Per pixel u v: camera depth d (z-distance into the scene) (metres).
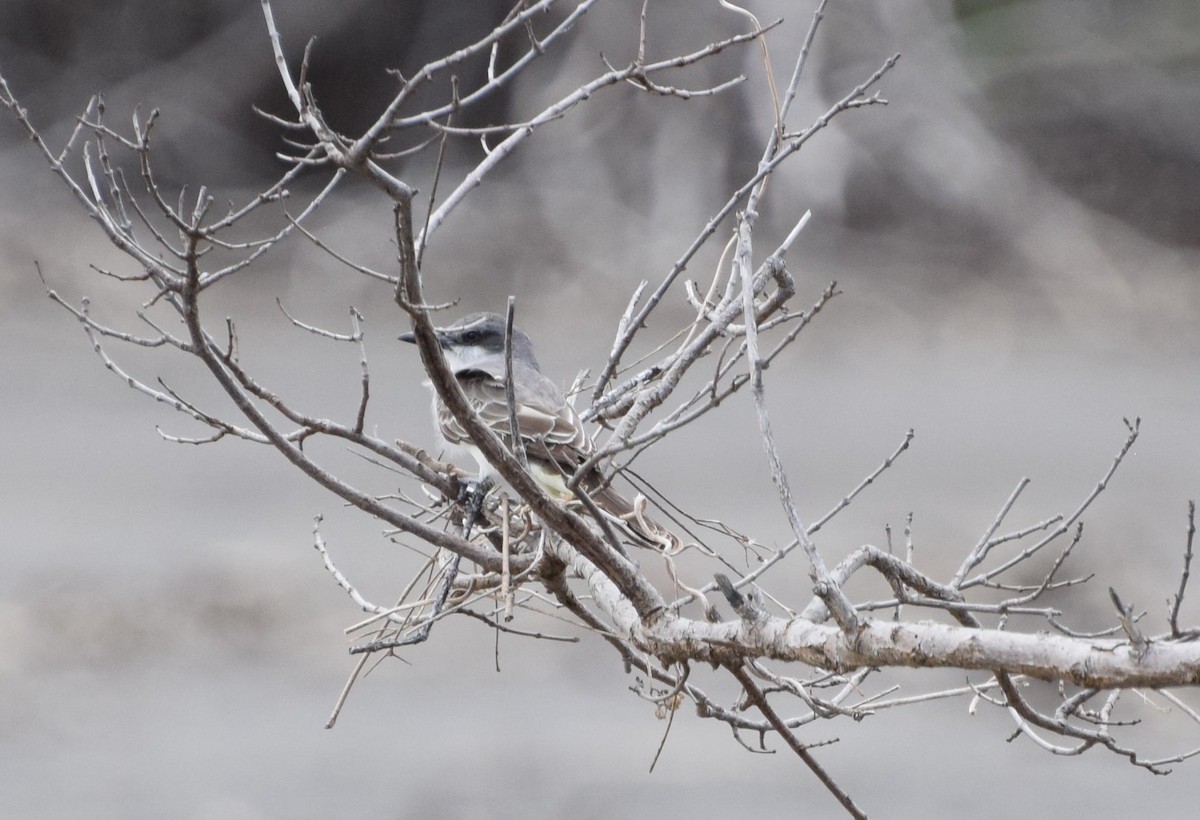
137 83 30.94
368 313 26.28
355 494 5.21
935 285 27.88
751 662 5.18
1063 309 27.80
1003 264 28.75
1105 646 3.96
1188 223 30.20
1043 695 11.97
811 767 5.29
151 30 31.19
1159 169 30.61
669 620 5.07
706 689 12.39
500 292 27.33
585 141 28.61
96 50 31.02
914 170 28.95
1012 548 14.76
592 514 5.06
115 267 25.12
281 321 25.45
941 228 28.91
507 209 28.30
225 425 5.29
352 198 28.61
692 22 28.42
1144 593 13.63
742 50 28.31
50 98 30.69
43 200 27.22
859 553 5.14
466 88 29.59
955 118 29.48
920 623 4.33
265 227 27.73
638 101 28.61
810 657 4.55
